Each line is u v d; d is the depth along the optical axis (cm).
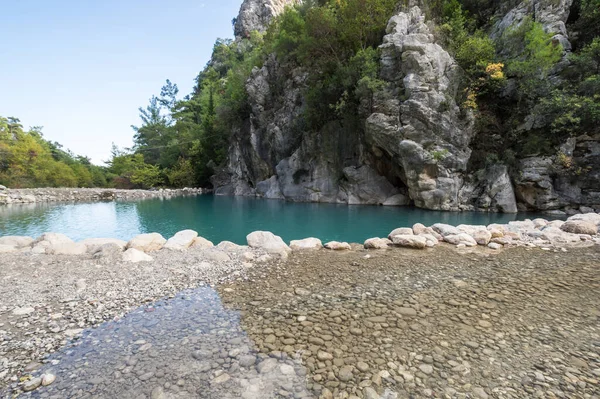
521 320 377
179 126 4884
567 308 410
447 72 1777
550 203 1608
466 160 1736
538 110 1628
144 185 4306
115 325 371
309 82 2583
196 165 4272
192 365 291
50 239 777
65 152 5191
